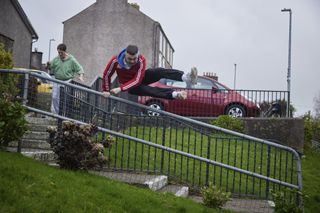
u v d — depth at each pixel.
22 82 9.71
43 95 11.41
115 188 7.41
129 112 12.30
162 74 8.51
